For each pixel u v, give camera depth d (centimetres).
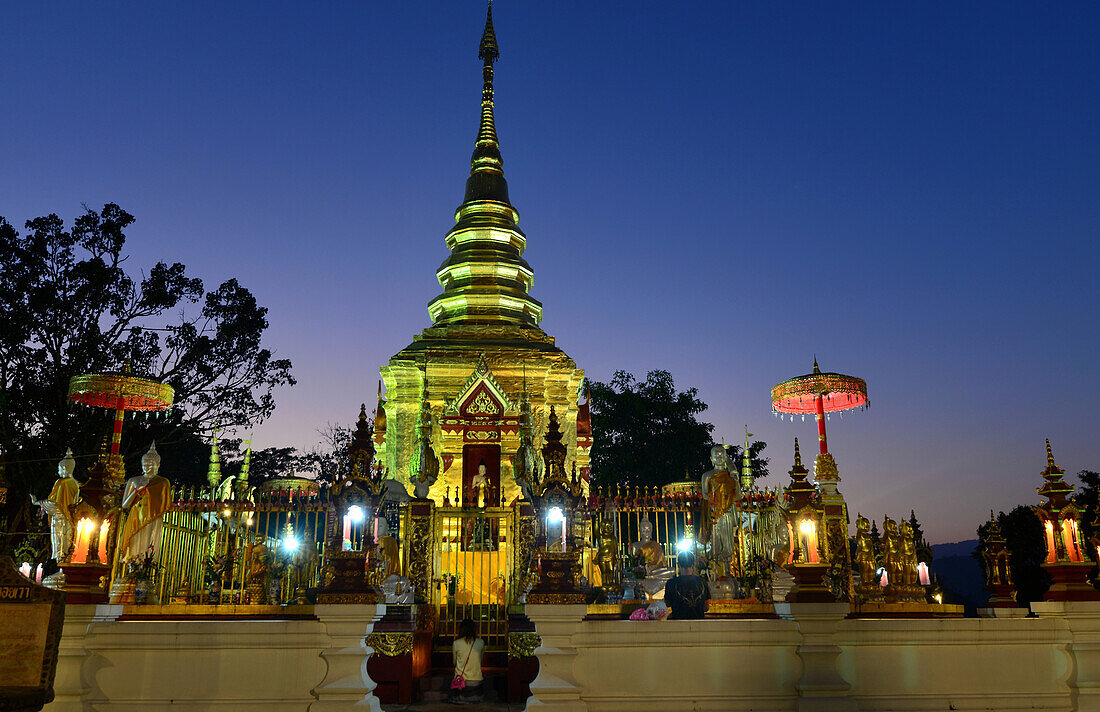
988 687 1178
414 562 1719
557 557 1146
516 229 3200
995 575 1587
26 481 3300
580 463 2703
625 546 2136
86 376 1636
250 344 4141
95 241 3753
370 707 1078
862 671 1162
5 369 3475
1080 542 1284
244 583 1623
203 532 1939
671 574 1744
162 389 1697
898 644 1177
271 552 1680
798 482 1262
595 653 1116
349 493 1275
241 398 4094
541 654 1103
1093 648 1187
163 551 1691
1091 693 1175
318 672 1091
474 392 2484
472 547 1759
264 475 5509
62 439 3381
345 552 1131
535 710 1077
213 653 1091
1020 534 4312
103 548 1221
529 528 1770
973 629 1191
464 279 3034
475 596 1806
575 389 2680
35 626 873
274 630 1097
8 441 3353
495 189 3303
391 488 1798
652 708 1102
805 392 1586
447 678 1538
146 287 3856
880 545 1759
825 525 1474
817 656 1135
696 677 1120
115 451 1664
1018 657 1195
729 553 1694
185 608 1397
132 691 1076
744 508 1725
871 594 1566
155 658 1086
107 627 1085
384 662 1375
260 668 1088
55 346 3572
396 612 1405
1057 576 1270
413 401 2584
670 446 4881
